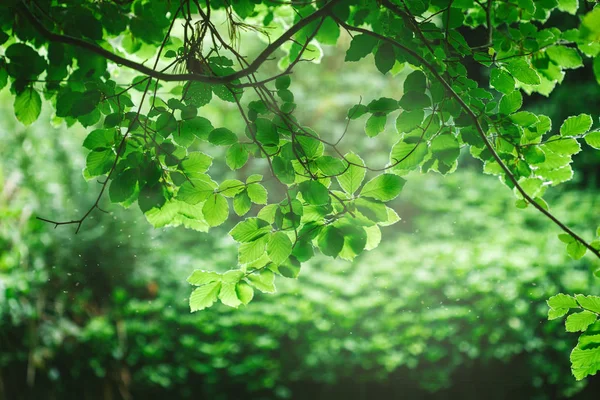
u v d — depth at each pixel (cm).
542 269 664
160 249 764
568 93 1205
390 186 198
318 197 199
